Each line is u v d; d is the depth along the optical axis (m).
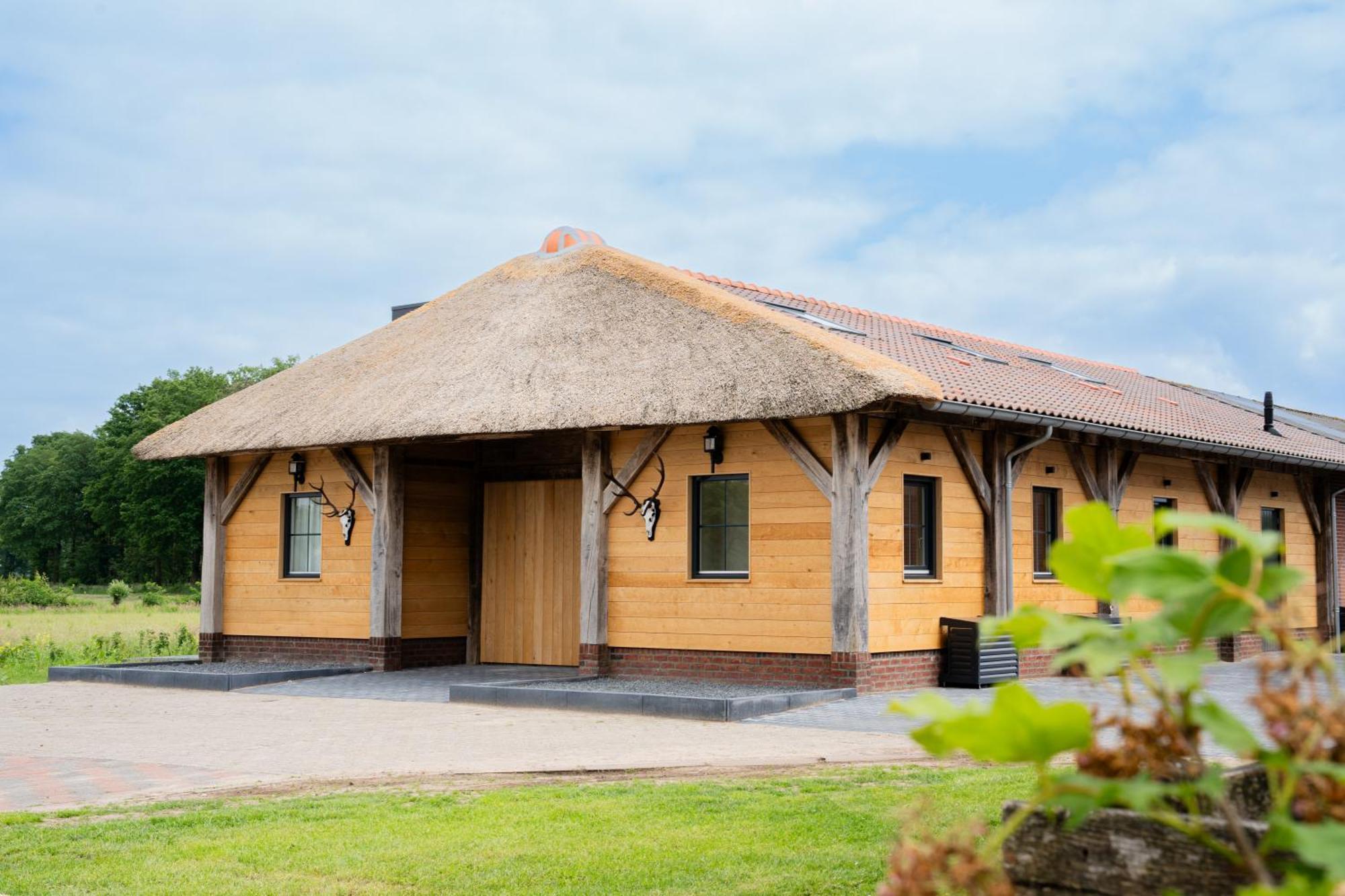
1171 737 1.98
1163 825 2.56
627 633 15.91
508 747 10.96
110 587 47.75
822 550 14.52
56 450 90.69
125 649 22.56
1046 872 2.70
